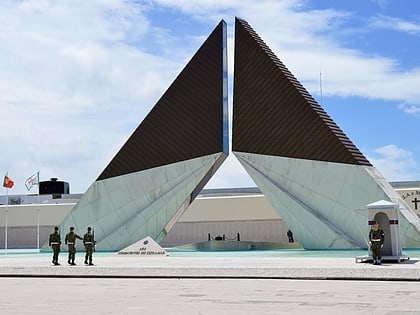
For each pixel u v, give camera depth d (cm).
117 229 3650
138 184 3647
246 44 3603
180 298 1302
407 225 3039
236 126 3553
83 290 1506
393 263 2241
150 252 3091
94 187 3750
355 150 3291
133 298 1312
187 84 3619
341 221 3212
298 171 3350
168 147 3606
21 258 3188
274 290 1447
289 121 3409
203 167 3491
